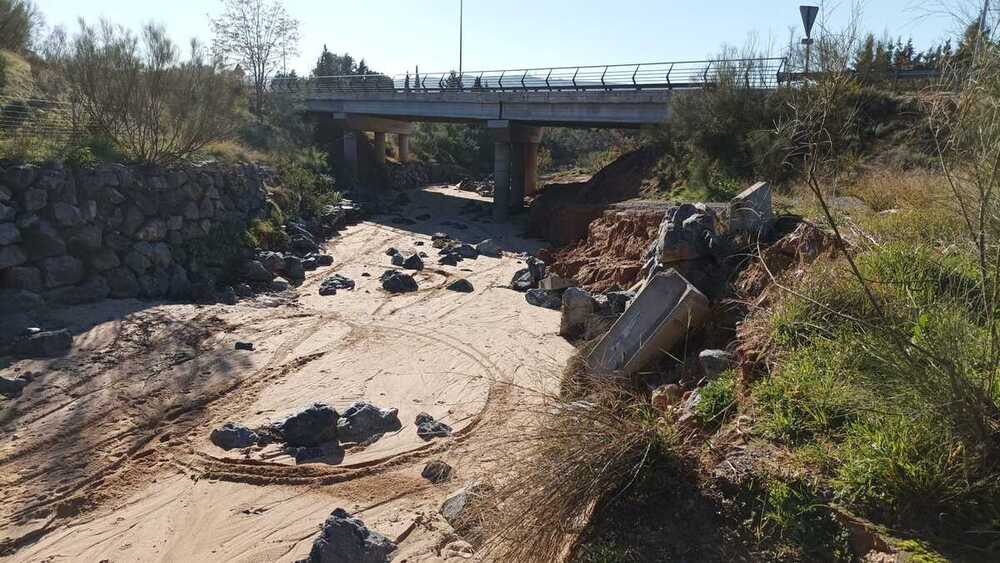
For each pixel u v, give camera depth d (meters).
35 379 12.56
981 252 5.05
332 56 86.75
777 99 24.64
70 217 17.84
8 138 18.61
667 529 5.18
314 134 48.78
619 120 35.62
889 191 12.28
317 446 10.26
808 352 6.75
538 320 17.97
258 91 45.88
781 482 5.10
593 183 35.62
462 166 63.59
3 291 16.09
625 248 19.84
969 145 4.99
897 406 5.10
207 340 15.52
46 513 8.48
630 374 9.44
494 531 5.66
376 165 50.84
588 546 5.17
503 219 39.44
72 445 10.23
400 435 10.62
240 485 9.10
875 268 7.35
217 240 22.69
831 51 5.07
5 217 16.56
